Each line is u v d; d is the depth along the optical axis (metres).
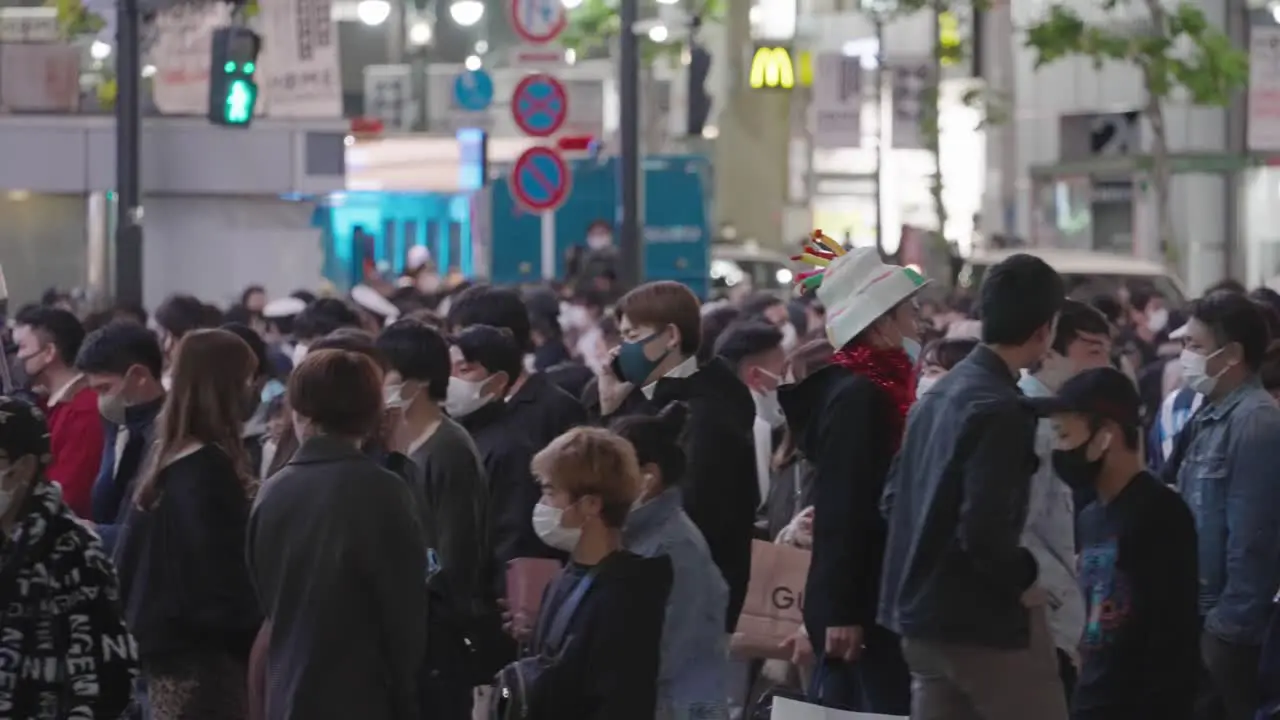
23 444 15.08
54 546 15.32
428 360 19.06
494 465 21.33
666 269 70.81
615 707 15.55
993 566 15.56
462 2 97.50
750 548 19.91
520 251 69.38
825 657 18.25
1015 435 15.70
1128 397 16.72
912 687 16.78
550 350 35.72
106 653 15.42
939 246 89.00
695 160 71.00
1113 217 108.81
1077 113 111.81
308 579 15.82
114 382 21.05
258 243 61.16
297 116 60.59
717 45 125.12
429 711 17.48
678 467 16.73
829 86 94.25
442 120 94.25
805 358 22.48
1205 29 86.75
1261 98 84.19
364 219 78.06
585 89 86.31
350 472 15.95
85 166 60.09
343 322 30.98
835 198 132.50
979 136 125.50
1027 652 15.98
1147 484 16.84
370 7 97.00
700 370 20.16
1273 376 20.88
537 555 21.16
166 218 60.62
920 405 16.39
